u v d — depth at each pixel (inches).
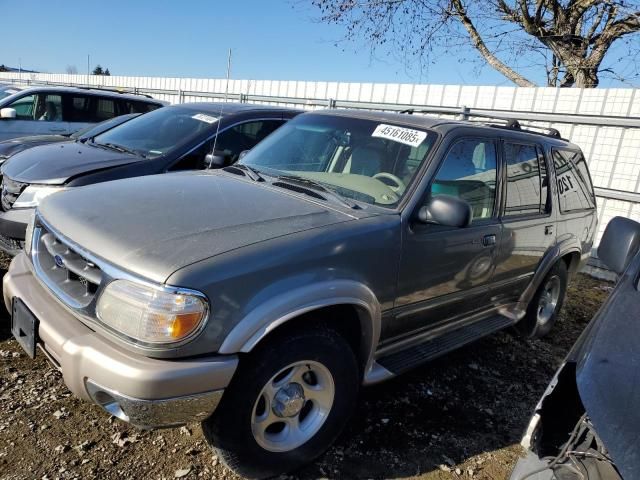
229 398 88.8
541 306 186.5
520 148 157.5
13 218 168.7
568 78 462.0
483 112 319.9
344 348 102.7
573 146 194.4
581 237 191.8
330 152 137.6
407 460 112.3
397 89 357.1
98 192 114.3
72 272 95.0
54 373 127.8
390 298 113.6
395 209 115.2
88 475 96.7
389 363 122.0
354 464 109.0
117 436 108.0
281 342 92.5
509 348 180.4
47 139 253.9
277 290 89.8
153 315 79.8
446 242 123.4
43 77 839.1
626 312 72.5
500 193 145.3
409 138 130.3
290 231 97.3
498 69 471.5
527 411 139.4
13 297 103.3
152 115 232.1
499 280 150.4
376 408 130.7
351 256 101.8
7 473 94.6
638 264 87.4
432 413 132.0
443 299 130.5
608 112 281.7
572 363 67.8
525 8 417.7
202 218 98.6
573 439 61.9
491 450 119.9
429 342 136.3
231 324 84.7
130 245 88.0
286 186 124.2
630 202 280.4
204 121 212.4
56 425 109.0
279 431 102.0
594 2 386.3
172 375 79.5
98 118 357.7
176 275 80.7
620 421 53.1
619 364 60.2
